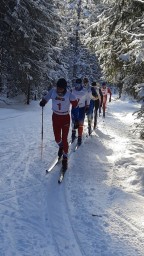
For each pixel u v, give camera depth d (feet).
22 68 63.05
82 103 31.17
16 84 70.74
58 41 87.30
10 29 58.90
